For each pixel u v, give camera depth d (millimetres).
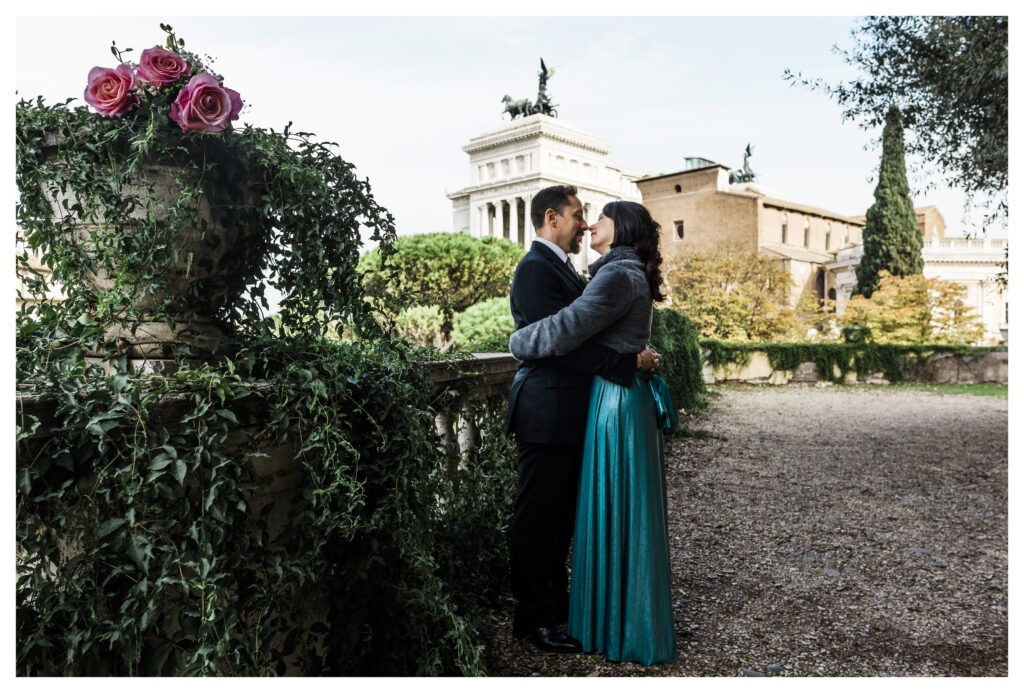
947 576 3225
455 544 2551
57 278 1636
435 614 1898
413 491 2006
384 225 1924
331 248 1828
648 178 42281
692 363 9828
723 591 3000
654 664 2246
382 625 1916
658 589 2271
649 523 2270
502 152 44531
